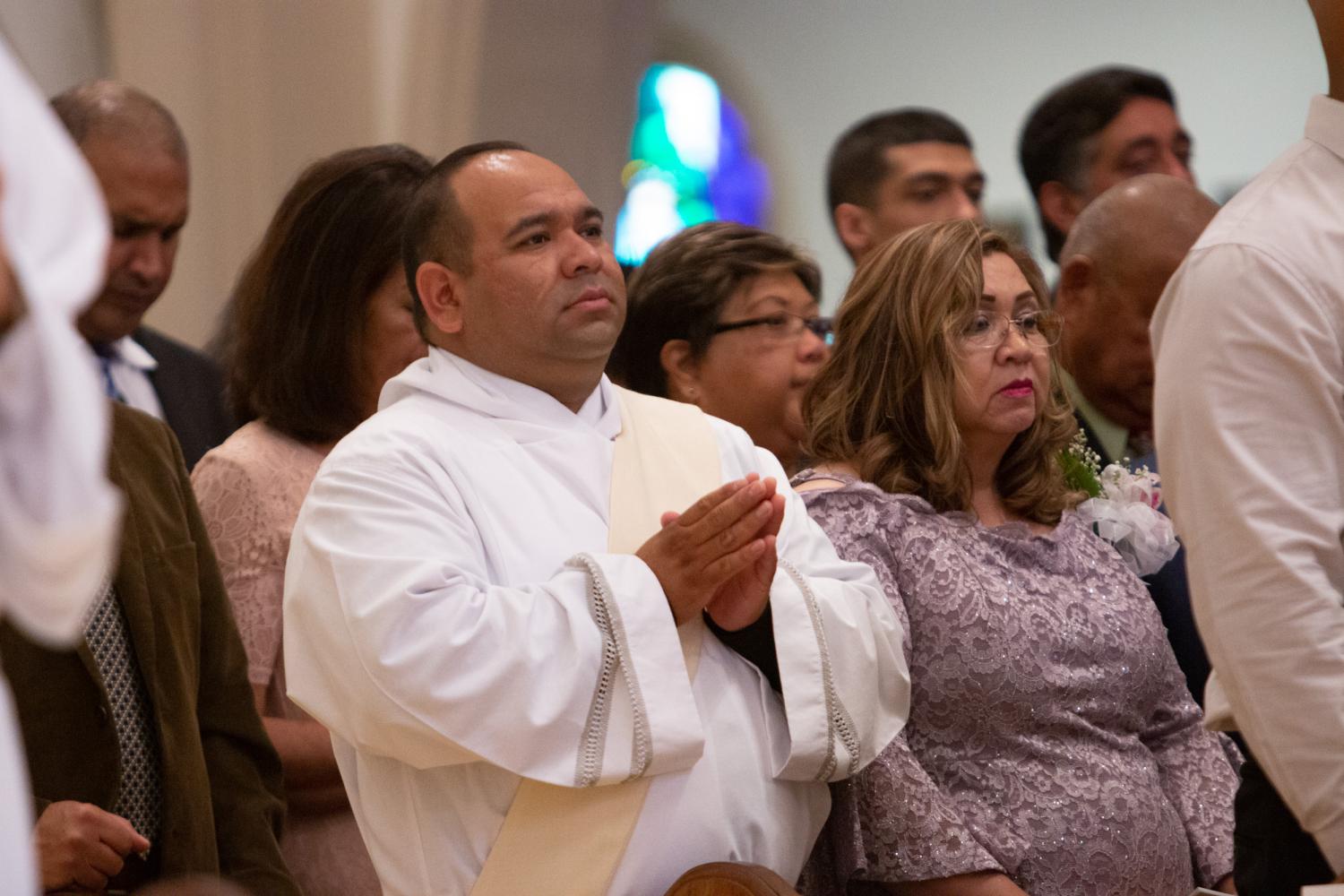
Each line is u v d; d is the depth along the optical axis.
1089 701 6.15
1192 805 6.43
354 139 12.48
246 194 12.34
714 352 8.16
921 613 6.05
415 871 5.32
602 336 5.75
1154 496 7.42
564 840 5.18
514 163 5.87
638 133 16.61
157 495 6.05
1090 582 6.54
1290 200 4.97
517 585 5.41
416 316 6.09
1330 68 5.16
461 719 4.97
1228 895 5.70
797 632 5.45
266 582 6.78
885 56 16.94
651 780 5.23
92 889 5.09
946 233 6.57
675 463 5.91
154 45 12.09
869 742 5.52
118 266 6.97
